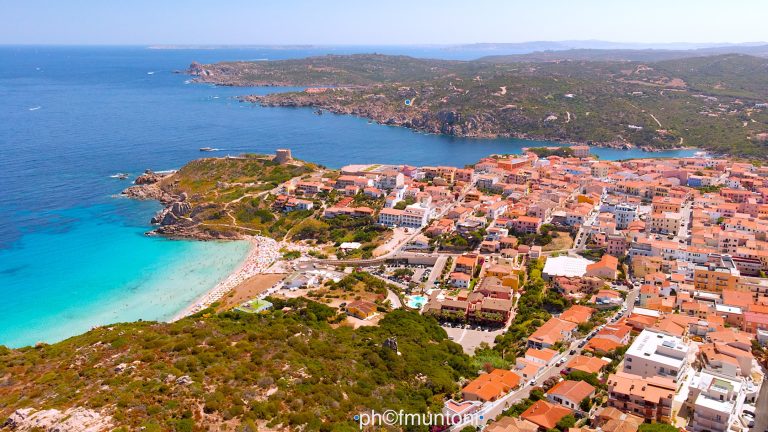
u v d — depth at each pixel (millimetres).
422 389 136375
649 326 167375
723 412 114500
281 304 196750
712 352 146250
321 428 105250
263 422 105188
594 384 135375
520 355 164125
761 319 167250
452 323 194625
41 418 99188
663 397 121750
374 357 146625
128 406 103688
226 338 142625
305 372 126812
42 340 188875
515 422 116188
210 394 110062
